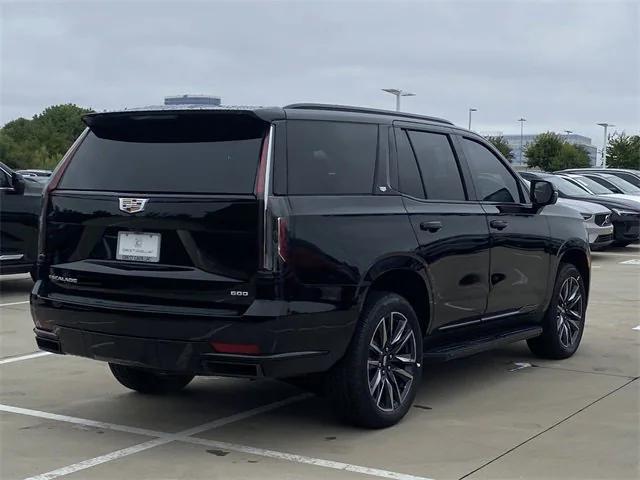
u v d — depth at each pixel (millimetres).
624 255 18109
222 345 4785
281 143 5043
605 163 49500
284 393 6547
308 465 4891
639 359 7824
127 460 4988
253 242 4793
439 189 6184
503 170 7090
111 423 5734
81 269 5281
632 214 18172
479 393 6559
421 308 5938
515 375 7176
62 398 6367
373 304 5375
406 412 5734
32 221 11117
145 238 5090
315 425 5680
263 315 4727
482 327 6625
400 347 5609
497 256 6582
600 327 9469
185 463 4934
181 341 4871
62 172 5582
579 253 7996
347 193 5352
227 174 4977
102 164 5430
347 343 5180
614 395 6516
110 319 5066
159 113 5211
